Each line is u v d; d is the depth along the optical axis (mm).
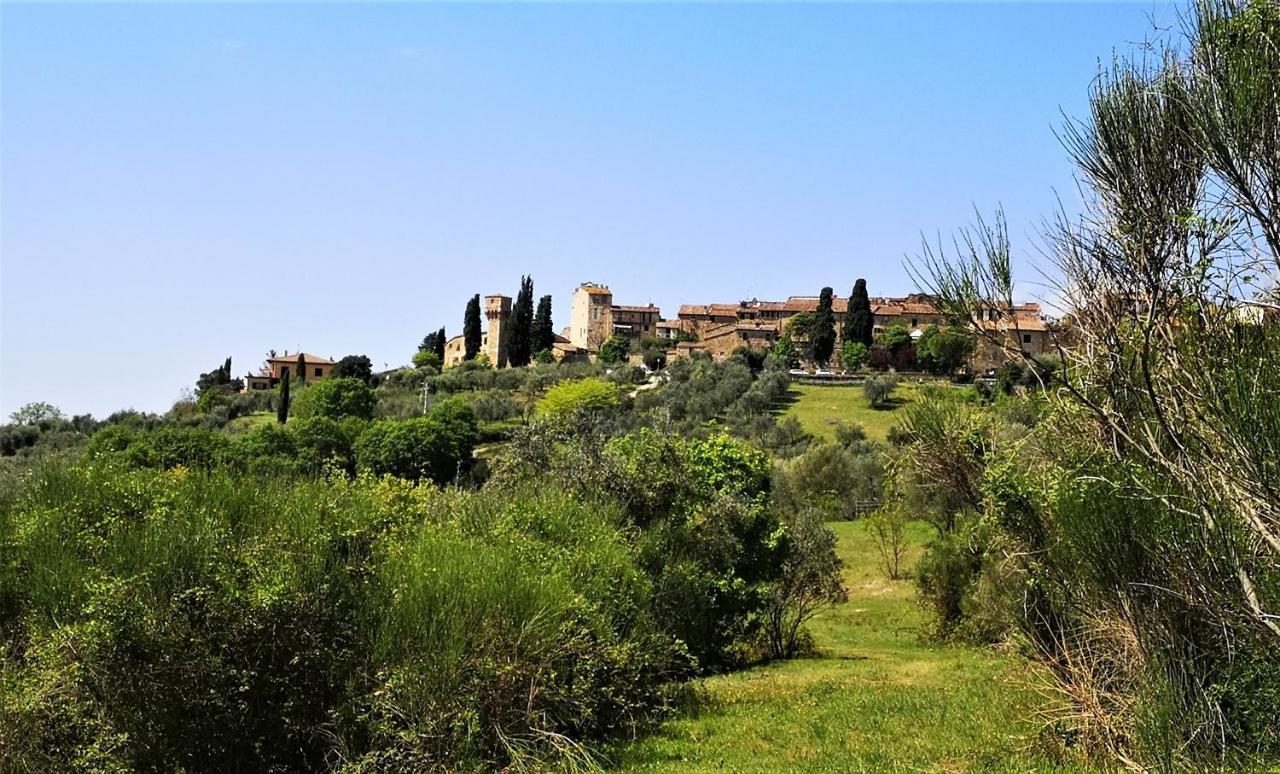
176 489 12914
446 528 15070
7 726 9430
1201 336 6023
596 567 16062
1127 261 5969
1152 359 6285
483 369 123188
